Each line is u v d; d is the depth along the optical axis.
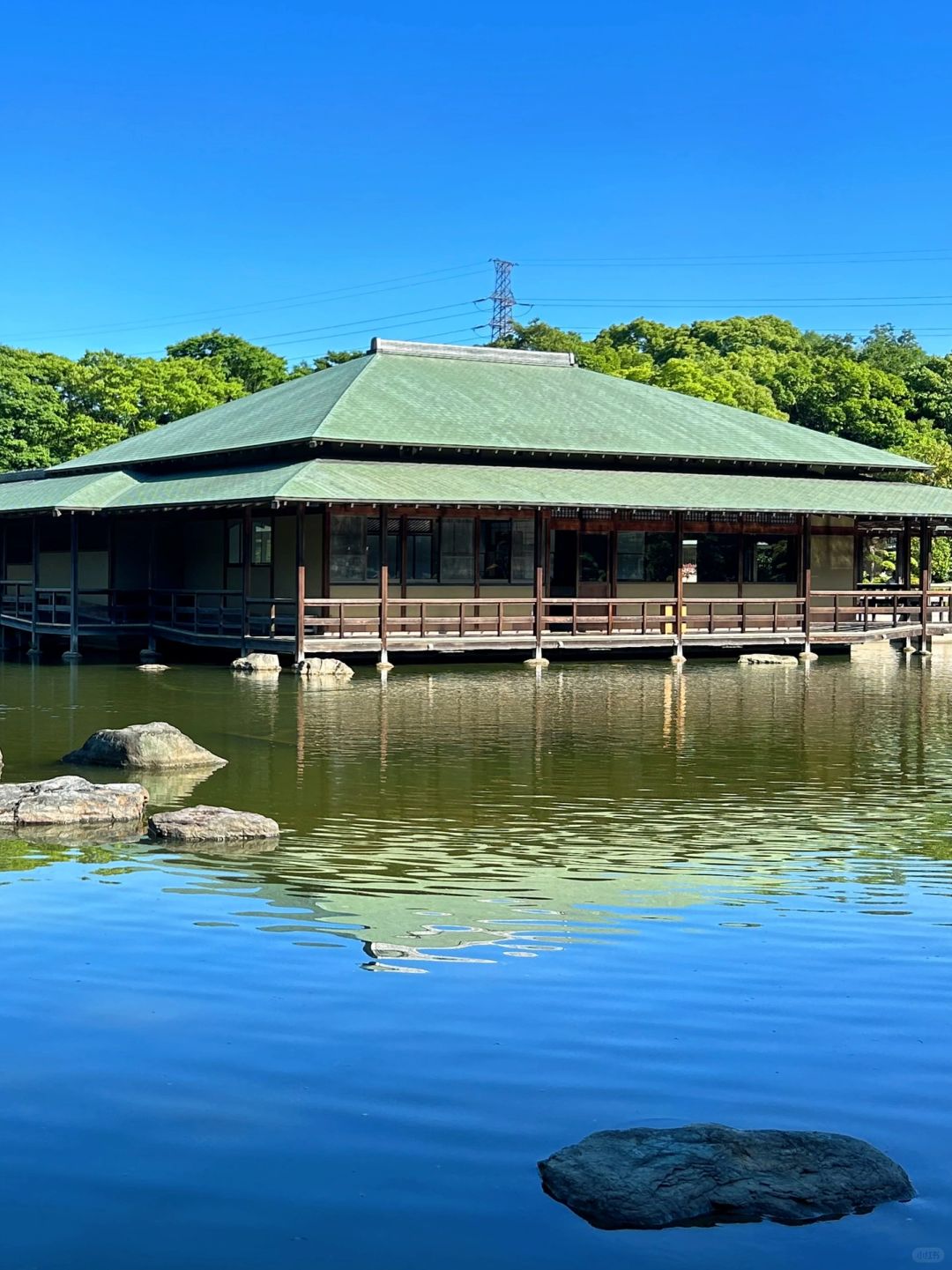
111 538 34.03
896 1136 6.21
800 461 35.97
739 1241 5.28
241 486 29.53
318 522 31.31
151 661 30.38
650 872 11.07
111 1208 5.53
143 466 36.12
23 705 21.95
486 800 14.12
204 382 69.19
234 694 23.80
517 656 31.73
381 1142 6.07
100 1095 6.54
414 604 29.03
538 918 9.66
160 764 15.91
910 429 72.44
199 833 12.09
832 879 10.89
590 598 31.56
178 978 8.23
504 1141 6.09
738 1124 6.32
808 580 33.41
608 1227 5.38
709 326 96.75
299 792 14.49
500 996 7.96
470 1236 5.33
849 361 75.75
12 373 63.34
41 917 9.55
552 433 34.09
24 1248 5.25
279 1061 6.95
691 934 9.30
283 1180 5.75
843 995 8.08
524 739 18.47
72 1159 5.93
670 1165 5.62
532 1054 7.08
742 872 11.11
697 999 7.95
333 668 27.20
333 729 19.38
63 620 34.06
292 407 34.84
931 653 35.06
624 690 25.03
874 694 24.64
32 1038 7.25
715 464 35.50
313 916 9.65
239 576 33.69
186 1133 6.16
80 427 60.84
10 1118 6.30
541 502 29.69
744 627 32.81
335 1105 6.45
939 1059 7.11
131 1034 7.32
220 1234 5.35
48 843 11.95
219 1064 6.92
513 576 33.50
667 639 31.47
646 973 8.43
